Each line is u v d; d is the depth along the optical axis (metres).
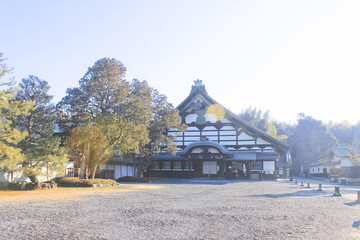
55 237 6.99
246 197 16.89
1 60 15.80
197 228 8.20
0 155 16.33
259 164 43.78
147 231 7.75
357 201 15.47
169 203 13.42
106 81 24.52
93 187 22.94
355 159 46.78
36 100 20.33
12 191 18.31
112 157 27.62
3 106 15.84
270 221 9.38
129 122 24.66
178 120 38.88
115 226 8.27
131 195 16.88
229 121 46.25
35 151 19.64
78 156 28.75
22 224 8.33
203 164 44.81
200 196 17.06
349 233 7.89
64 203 12.84
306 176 83.00
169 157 44.72
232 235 7.47
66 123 25.22
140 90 26.58
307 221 9.51
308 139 90.19
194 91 46.78
